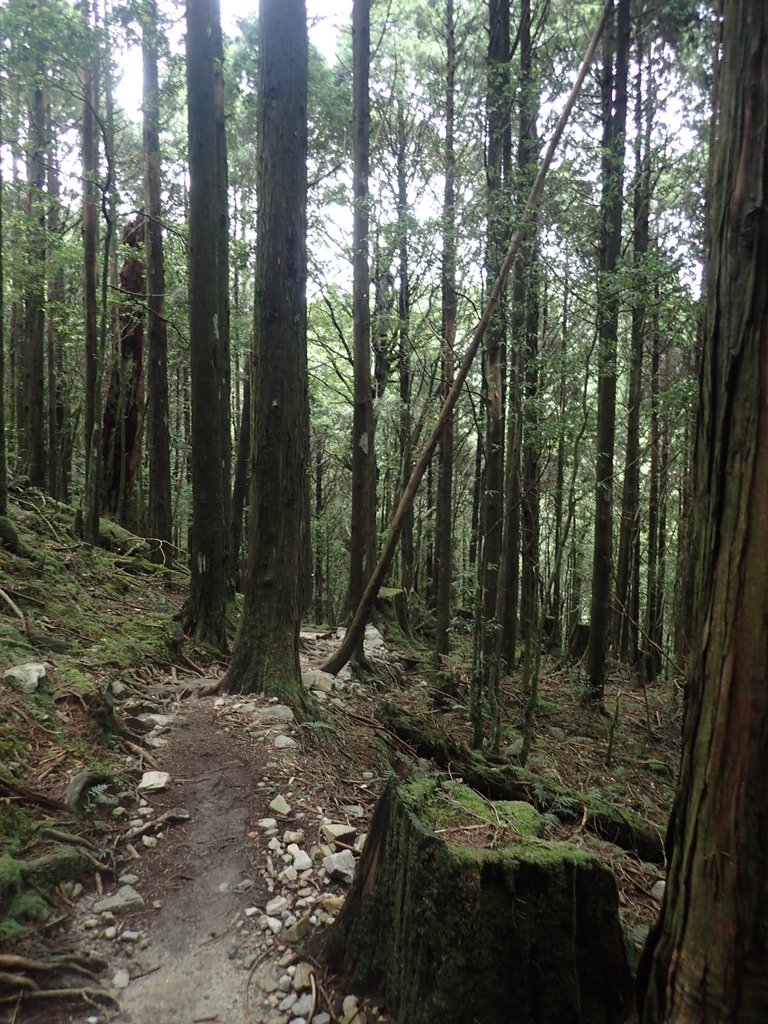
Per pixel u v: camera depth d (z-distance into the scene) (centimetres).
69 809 331
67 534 834
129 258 1112
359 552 841
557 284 685
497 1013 219
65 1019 233
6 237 1081
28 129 1047
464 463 1781
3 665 428
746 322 155
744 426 155
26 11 650
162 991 250
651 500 1295
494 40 871
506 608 973
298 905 299
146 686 522
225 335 810
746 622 153
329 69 1172
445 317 830
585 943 230
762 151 153
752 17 155
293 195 509
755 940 151
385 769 489
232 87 943
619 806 556
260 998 248
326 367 1590
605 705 938
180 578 925
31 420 1223
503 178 670
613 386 841
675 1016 165
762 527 151
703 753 162
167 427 1026
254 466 528
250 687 518
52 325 1391
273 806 371
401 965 232
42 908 271
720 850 157
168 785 381
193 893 304
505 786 524
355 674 722
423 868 229
